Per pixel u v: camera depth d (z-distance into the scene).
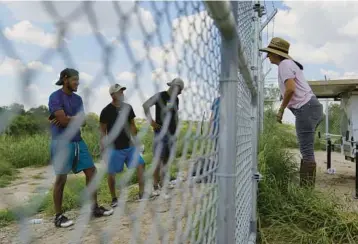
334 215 3.73
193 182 1.06
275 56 4.87
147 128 0.65
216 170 1.42
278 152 5.80
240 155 2.11
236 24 1.30
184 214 0.96
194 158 1.03
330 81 6.27
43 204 0.42
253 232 3.36
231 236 1.46
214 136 1.34
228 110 1.40
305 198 4.07
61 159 0.43
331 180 6.55
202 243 1.19
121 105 0.52
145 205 0.71
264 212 4.01
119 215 0.59
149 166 0.73
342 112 7.04
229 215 1.46
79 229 0.50
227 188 1.45
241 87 2.10
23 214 0.38
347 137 6.61
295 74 4.61
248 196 3.07
